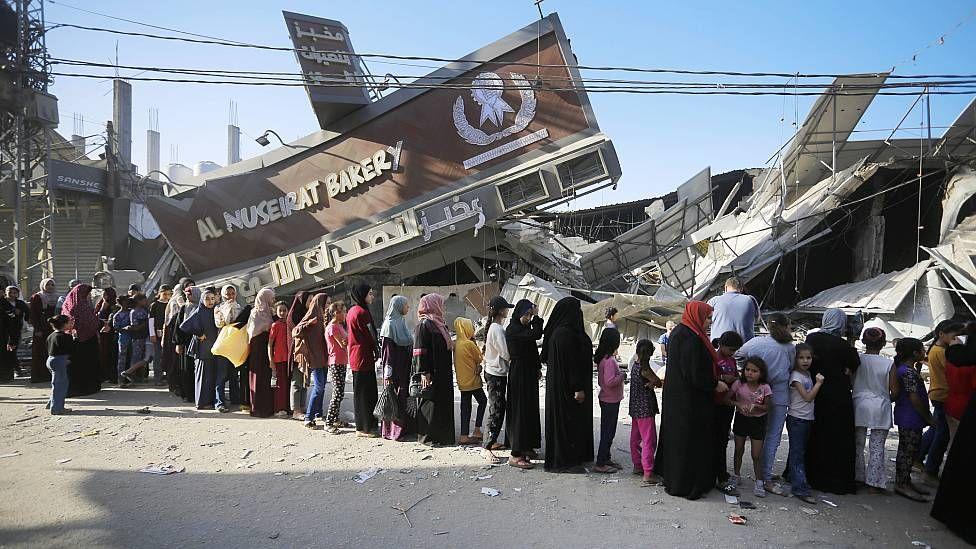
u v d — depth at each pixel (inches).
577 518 196.5
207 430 308.5
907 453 225.5
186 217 748.6
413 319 701.3
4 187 804.6
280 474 238.5
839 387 228.4
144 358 446.6
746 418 222.8
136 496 212.7
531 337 253.8
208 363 360.5
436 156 656.4
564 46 615.8
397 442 287.9
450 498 213.6
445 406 282.0
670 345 222.2
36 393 405.1
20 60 709.9
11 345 446.6
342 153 692.1
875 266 754.2
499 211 623.8
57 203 969.5
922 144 747.4
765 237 799.1
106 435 296.0
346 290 714.2
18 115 729.0
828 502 217.6
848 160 822.5
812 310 692.1
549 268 834.2
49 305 455.8
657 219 880.3
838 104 714.8
